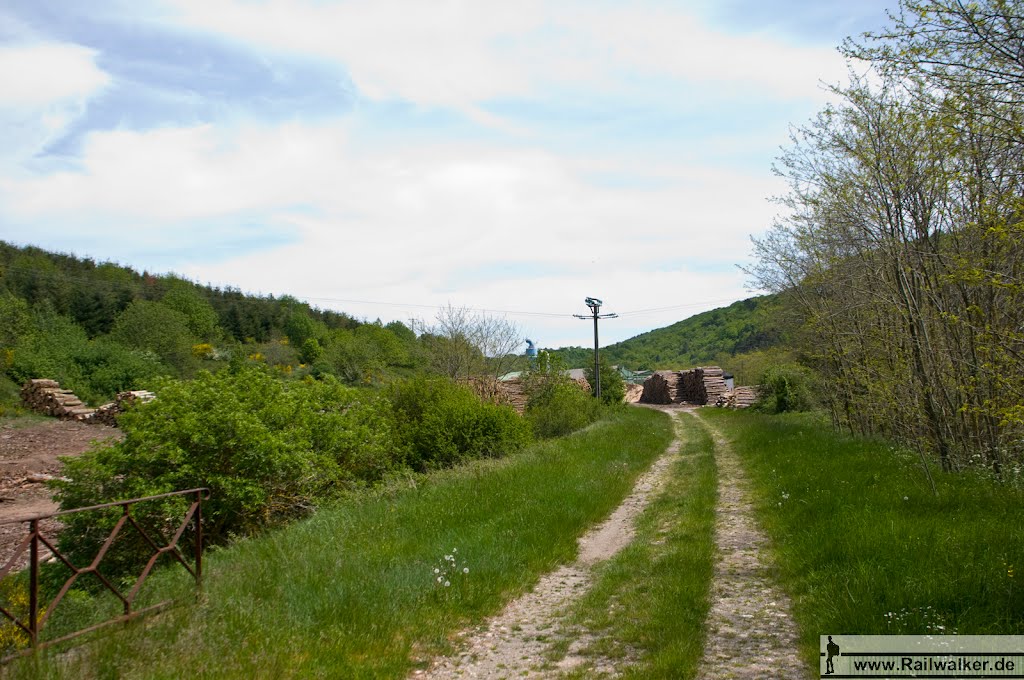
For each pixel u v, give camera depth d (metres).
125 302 53.53
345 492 10.85
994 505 7.02
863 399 12.80
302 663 4.34
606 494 10.83
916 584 4.86
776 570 6.27
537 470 12.37
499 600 5.99
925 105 7.91
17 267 50.50
